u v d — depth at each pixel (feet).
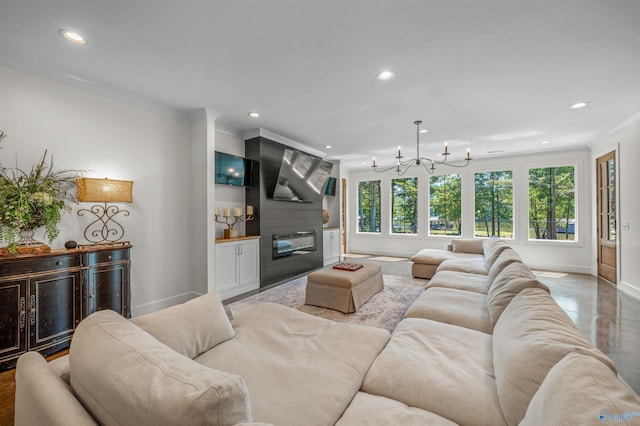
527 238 19.62
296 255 17.26
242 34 6.75
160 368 2.58
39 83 8.30
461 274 11.27
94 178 9.00
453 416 3.71
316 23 6.37
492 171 20.95
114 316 3.76
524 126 13.69
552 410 2.33
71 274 7.94
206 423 2.14
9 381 6.47
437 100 10.55
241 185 14.15
